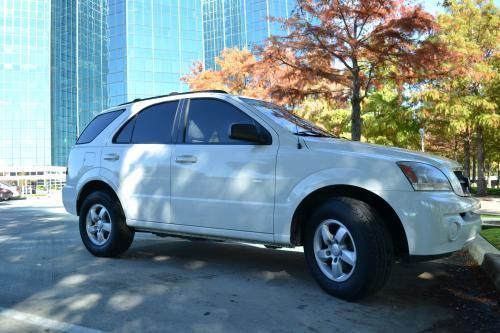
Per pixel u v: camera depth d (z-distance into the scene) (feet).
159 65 215.72
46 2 257.14
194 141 17.16
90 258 19.90
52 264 18.76
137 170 18.42
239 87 68.49
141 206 18.19
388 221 13.98
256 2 177.88
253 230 15.20
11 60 249.96
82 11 249.55
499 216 37.42
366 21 35.27
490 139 91.91
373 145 14.84
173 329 11.43
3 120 246.68
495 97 73.72
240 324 11.80
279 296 14.19
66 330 11.37
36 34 254.47
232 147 16.03
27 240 25.71
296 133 15.40
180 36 218.59
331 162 14.05
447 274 17.53
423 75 37.19
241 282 15.83
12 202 82.69
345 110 76.33
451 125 73.82
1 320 12.09
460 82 69.87
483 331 11.62
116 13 216.33
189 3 220.43
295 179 14.44
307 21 36.01
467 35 72.38
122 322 11.91
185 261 19.24
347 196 14.24
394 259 13.79
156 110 19.01
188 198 16.76
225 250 21.83
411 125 81.76
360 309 13.08
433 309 13.28
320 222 14.06
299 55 37.47
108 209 19.36
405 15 34.01
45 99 253.24
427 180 13.12
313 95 40.14
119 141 19.69
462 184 14.60
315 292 14.62
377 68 38.63
